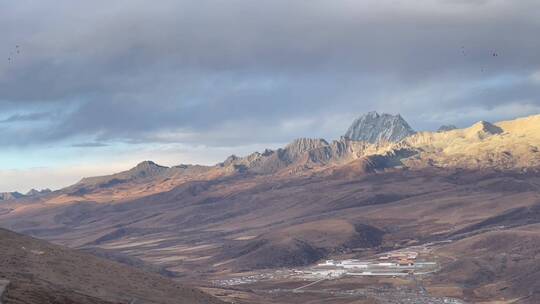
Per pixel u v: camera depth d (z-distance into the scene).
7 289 109.31
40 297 110.81
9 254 140.62
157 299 141.88
